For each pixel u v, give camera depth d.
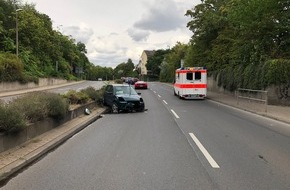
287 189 6.42
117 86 23.17
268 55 27.42
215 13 41.56
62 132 12.66
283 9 26.27
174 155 9.30
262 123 16.27
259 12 26.27
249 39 28.66
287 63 24.62
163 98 35.69
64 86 64.69
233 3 29.45
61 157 9.12
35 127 11.14
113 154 9.44
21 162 8.12
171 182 6.82
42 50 76.88
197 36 43.91
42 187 6.54
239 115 19.78
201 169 7.83
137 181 6.89
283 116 18.19
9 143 9.16
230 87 36.81
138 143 11.09
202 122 16.59
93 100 22.97
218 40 40.75
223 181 6.90
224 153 9.57
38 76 65.62
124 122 16.75
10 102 11.20
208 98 34.56
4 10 68.56
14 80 49.75
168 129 14.28
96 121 17.20
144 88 56.53
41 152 9.36
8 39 62.81
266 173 7.51
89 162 8.53
